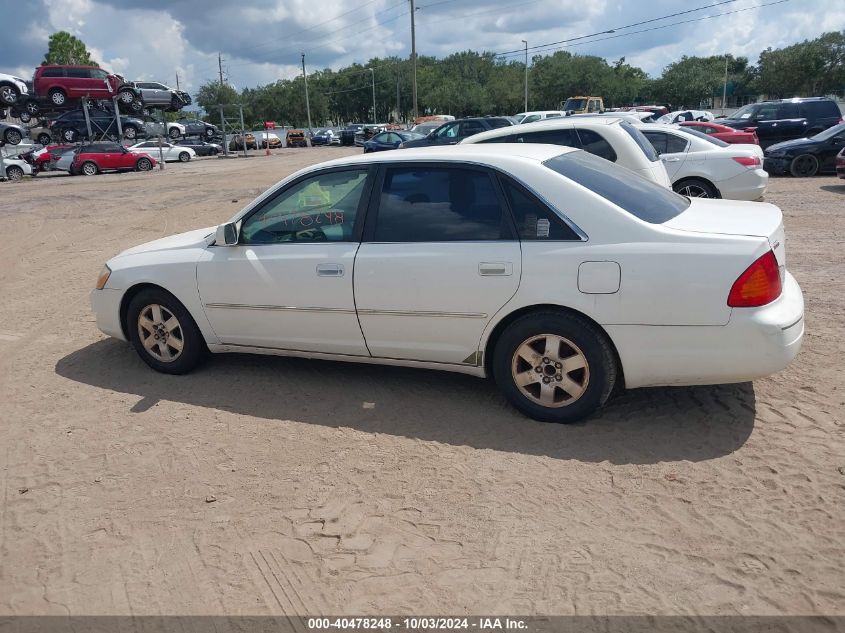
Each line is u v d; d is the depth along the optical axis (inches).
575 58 3597.4
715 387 170.4
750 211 160.6
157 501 134.3
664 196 167.6
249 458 149.2
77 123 1407.5
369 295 164.4
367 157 170.6
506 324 156.5
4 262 418.3
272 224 179.3
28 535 125.7
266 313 179.9
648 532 116.5
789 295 146.5
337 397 178.5
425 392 178.5
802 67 2881.4
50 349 233.0
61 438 163.3
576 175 156.7
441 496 130.7
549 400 154.8
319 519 125.6
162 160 1368.1
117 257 205.6
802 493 124.7
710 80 3459.6
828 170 645.3
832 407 156.7
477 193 156.3
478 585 106.2
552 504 126.1
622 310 142.2
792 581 103.0
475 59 4783.5
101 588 110.7
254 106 4116.6
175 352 198.5
